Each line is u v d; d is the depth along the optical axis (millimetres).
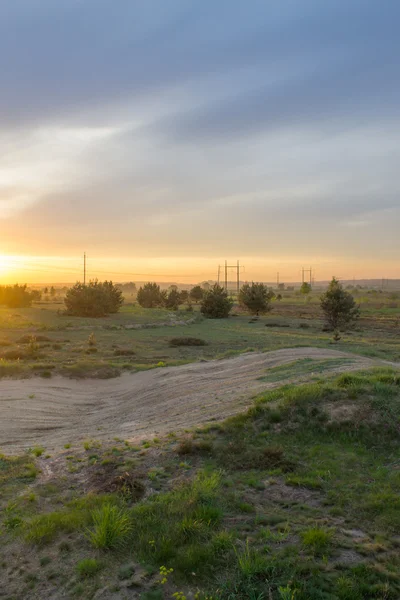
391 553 5621
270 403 11438
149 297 92875
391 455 8672
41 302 94875
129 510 6789
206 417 12117
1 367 21672
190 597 4938
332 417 10008
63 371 22094
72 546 6031
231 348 33875
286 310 93000
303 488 7543
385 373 12984
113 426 14109
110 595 5012
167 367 23047
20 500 7641
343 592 4836
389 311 87125
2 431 14352
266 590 4973
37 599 5016
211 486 7441
